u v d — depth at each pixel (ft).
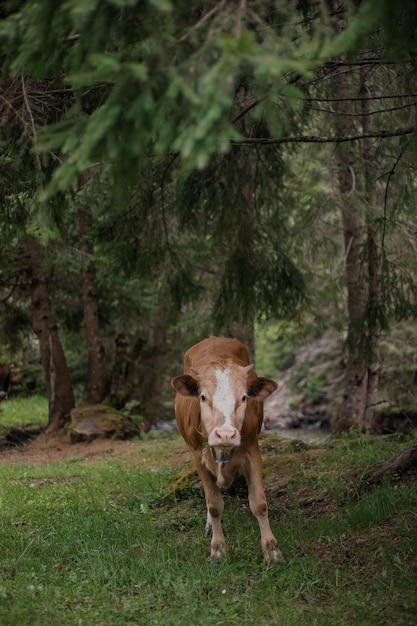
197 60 10.41
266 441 32.35
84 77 10.28
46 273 47.62
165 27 11.28
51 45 11.71
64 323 53.72
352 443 30.01
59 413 47.65
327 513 22.00
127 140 11.02
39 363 72.49
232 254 33.99
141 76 9.87
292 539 19.95
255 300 35.65
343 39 10.12
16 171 18.94
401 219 37.55
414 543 18.47
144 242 28.71
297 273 35.70
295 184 40.70
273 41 10.91
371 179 37.68
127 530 21.18
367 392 41.11
